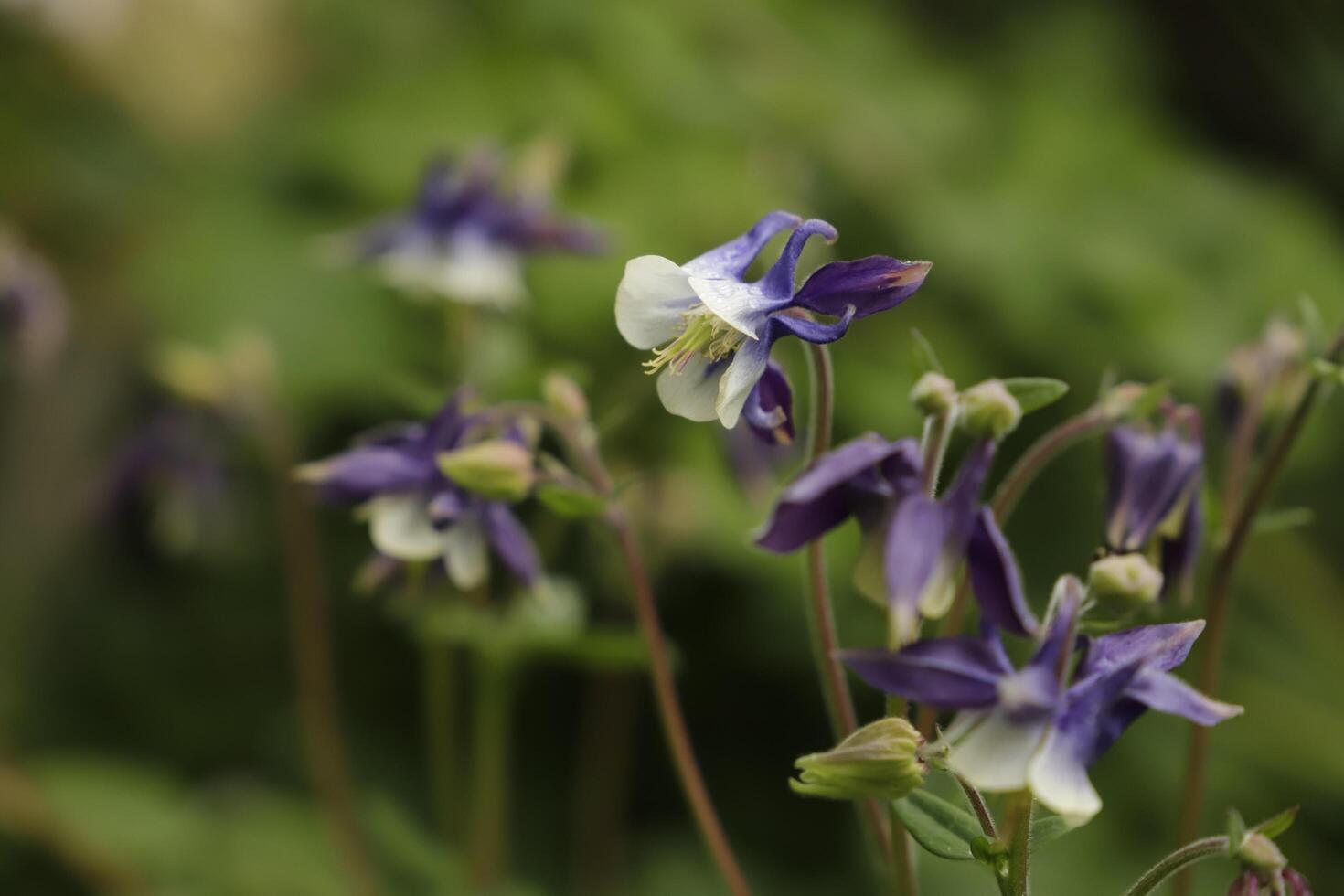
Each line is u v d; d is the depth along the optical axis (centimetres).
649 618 85
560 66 137
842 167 140
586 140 132
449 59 142
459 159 126
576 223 104
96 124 148
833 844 125
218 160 143
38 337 121
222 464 125
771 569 117
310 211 133
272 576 145
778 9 154
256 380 115
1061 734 71
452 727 137
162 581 145
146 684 141
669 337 75
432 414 91
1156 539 82
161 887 116
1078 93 168
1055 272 139
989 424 73
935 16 181
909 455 73
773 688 129
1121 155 153
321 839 120
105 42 147
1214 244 148
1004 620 72
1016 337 135
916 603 72
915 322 133
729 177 132
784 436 76
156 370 126
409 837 108
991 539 73
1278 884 73
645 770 133
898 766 73
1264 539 146
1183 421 82
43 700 139
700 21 147
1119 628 77
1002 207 143
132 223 146
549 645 96
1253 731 133
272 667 142
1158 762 124
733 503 120
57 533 144
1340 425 146
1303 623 145
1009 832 75
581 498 84
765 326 74
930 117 151
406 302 129
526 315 122
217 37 152
